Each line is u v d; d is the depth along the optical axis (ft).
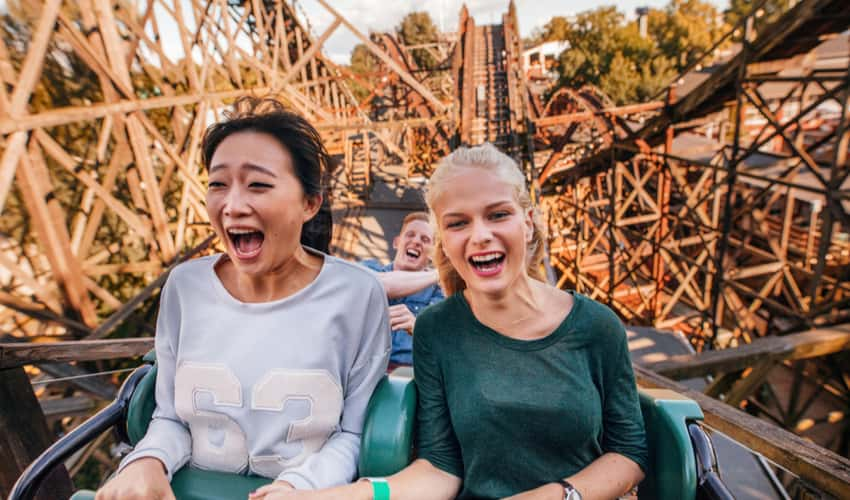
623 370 3.81
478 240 3.51
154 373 4.42
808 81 20.04
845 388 21.12
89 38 16.30
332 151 54.34
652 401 4.04
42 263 15.23
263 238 3.48
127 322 16.70
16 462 6.09
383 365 4.09
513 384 3.70
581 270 38.60
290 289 3.82
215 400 3.67
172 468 3.68
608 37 120.26
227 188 3.46
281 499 3.18
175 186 22.36
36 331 14.28
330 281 3.78
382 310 4.03
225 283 3.90
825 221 19.76
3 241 14.46
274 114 3.53
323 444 3.87
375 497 3.41
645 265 43.52
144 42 21.26
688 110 29.81
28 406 6.20
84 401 12.76
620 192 38.09
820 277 20.31
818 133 64.18
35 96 14.26
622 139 34.32
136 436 4.19
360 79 50.47
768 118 22.07
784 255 29.84
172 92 21.99
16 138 12.16
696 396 7.04
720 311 24.86
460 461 4.03
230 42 28.91
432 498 3.71
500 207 3.53
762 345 13.08
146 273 19.11
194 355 3.75
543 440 3.68
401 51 67.10
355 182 46.88
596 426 3.69
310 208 3.84
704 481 3.51
